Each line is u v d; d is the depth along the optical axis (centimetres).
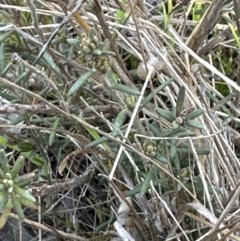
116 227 24
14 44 24
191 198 24
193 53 24
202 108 23
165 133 22
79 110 24
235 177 24
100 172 27
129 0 22
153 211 25
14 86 21
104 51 20
